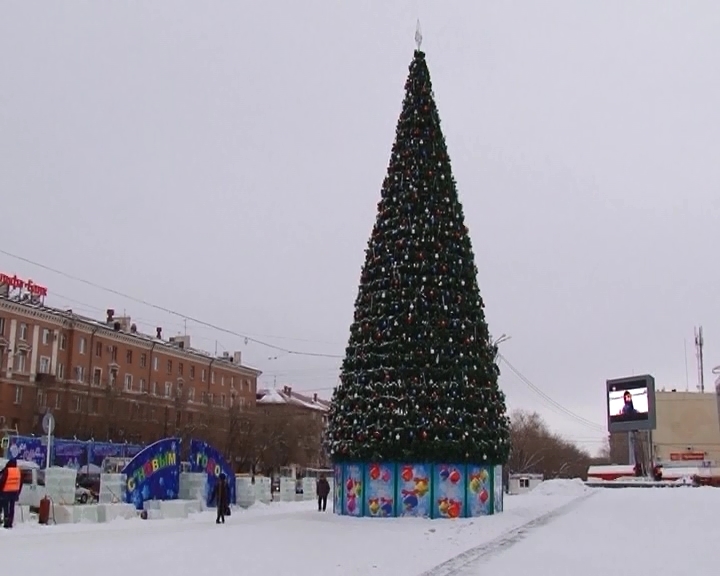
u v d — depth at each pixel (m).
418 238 25.97
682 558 14.84
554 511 29.97
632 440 75.69
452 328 25.59
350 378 25.97
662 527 21.72
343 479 26.08
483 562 14.66
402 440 24.48
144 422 78.50
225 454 78.44
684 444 88.50
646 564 14.07
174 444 31.17
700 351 99.12
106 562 14.54
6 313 69.88
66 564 14.26
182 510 27.75
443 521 23.52
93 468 46.41
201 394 94.25
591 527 22.20
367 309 26.14
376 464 25.06
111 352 81.50
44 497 25.05
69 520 24.12
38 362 72.69
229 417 82.00
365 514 25.00
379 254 26.36
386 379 25.06
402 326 25.33
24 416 70.25
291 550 16.52
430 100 27.50
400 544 17.88
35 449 43.84
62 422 71.94
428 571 13.45
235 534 19.84
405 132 27.19
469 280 26.45
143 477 29.66
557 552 16.22
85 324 78.06
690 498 37.28
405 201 26.34
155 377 87.00
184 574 13.12
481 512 25.53
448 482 24.88
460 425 24.91
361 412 25.25
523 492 59.41
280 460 79.50
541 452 106.56
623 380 74.56
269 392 115.38
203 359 95.44
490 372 26.34
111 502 27.89
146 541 18.23
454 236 26.44
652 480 66.75
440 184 26.69
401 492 24.77
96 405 78.00
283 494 41.12
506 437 26.52
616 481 66.62
